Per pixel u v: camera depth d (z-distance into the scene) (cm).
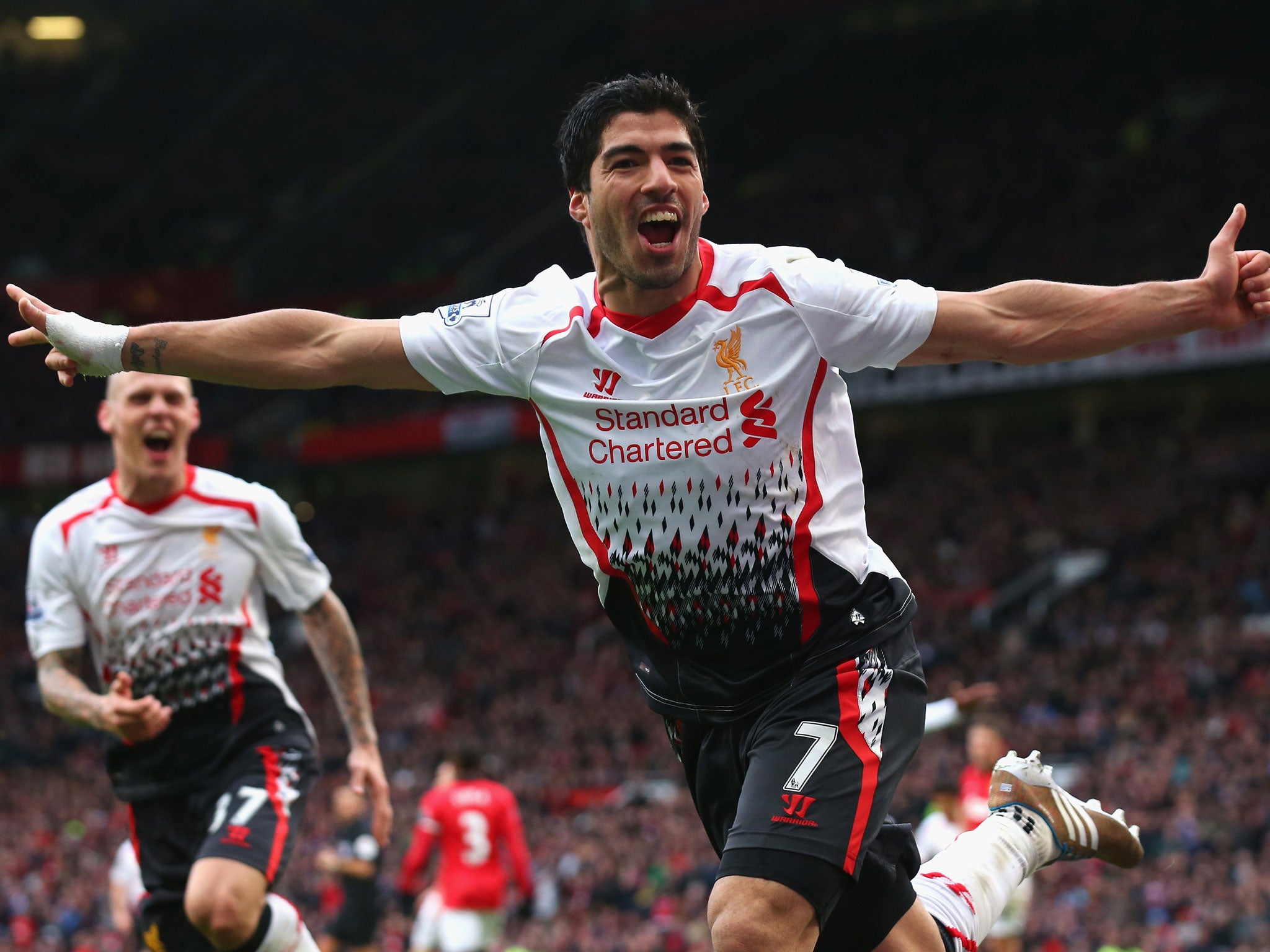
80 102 6012
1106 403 3859
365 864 1147
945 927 441
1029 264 4056
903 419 4159
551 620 3841
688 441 389
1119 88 4659
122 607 604
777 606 395
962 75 5022
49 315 407
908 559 3600
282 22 6084
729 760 416
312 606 625
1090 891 1819
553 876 2228
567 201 5209
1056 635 3058
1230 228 375
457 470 4828
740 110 5278
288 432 4784
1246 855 1855
